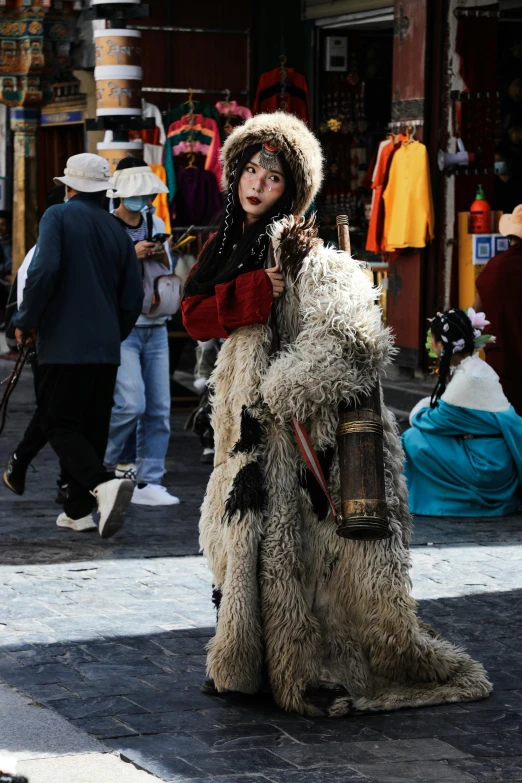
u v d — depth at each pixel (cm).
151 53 1702
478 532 799
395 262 1484
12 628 563
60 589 633
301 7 1778
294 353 445
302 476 455
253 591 451
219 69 1741
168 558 705
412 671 468
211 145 1636
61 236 740
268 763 411
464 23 1391
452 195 1408
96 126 1220
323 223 1847
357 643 461
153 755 416
